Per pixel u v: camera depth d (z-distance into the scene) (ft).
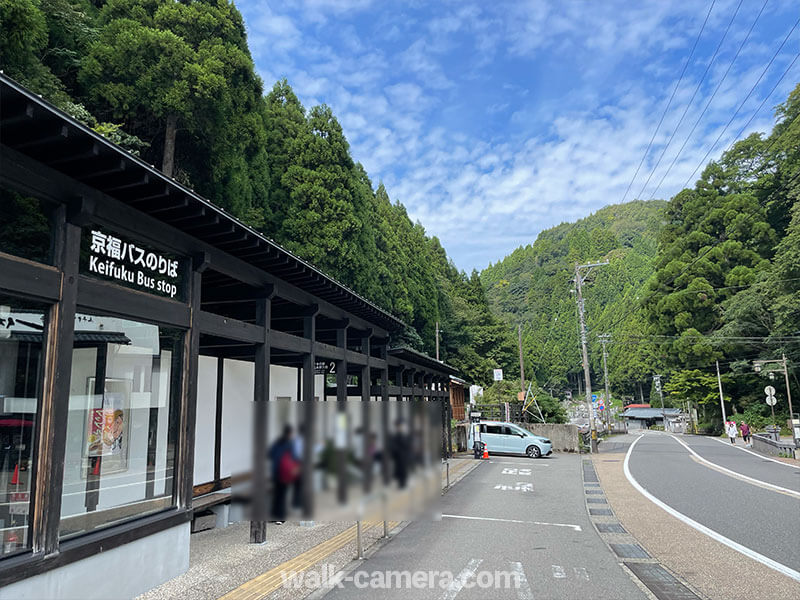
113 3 47.50
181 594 16.85
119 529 16.25
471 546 24.21
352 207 77.87
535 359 267.39
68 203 15.06
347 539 25.05
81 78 43.62
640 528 29.22
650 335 156.46
